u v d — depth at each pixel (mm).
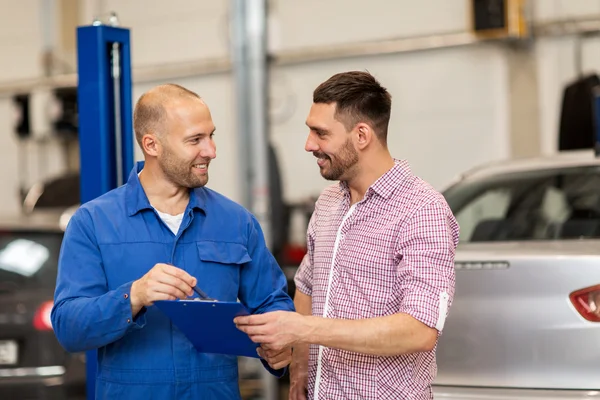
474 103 9531
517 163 4793
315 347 2875
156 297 2561
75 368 5059
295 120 10688
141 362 2791
